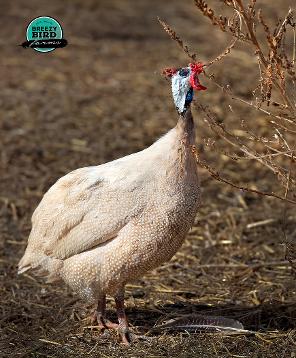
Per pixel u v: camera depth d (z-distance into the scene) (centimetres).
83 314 820
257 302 840
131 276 721
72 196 728
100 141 1375
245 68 1734
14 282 898
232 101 1524
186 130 699
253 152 843
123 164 724
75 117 1493
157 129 1439
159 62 1833
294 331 764
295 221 1057
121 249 704
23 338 767
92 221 713
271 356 718
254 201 1132
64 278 748
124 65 1817
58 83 1689
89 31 2050
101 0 2350
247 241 1007
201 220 1067
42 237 750
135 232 700
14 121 1454
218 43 1945
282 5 2073
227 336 755
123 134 1413
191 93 695
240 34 693
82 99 1593
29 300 856
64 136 1393
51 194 755
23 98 1584
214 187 1174
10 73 1733
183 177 700
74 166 1265
